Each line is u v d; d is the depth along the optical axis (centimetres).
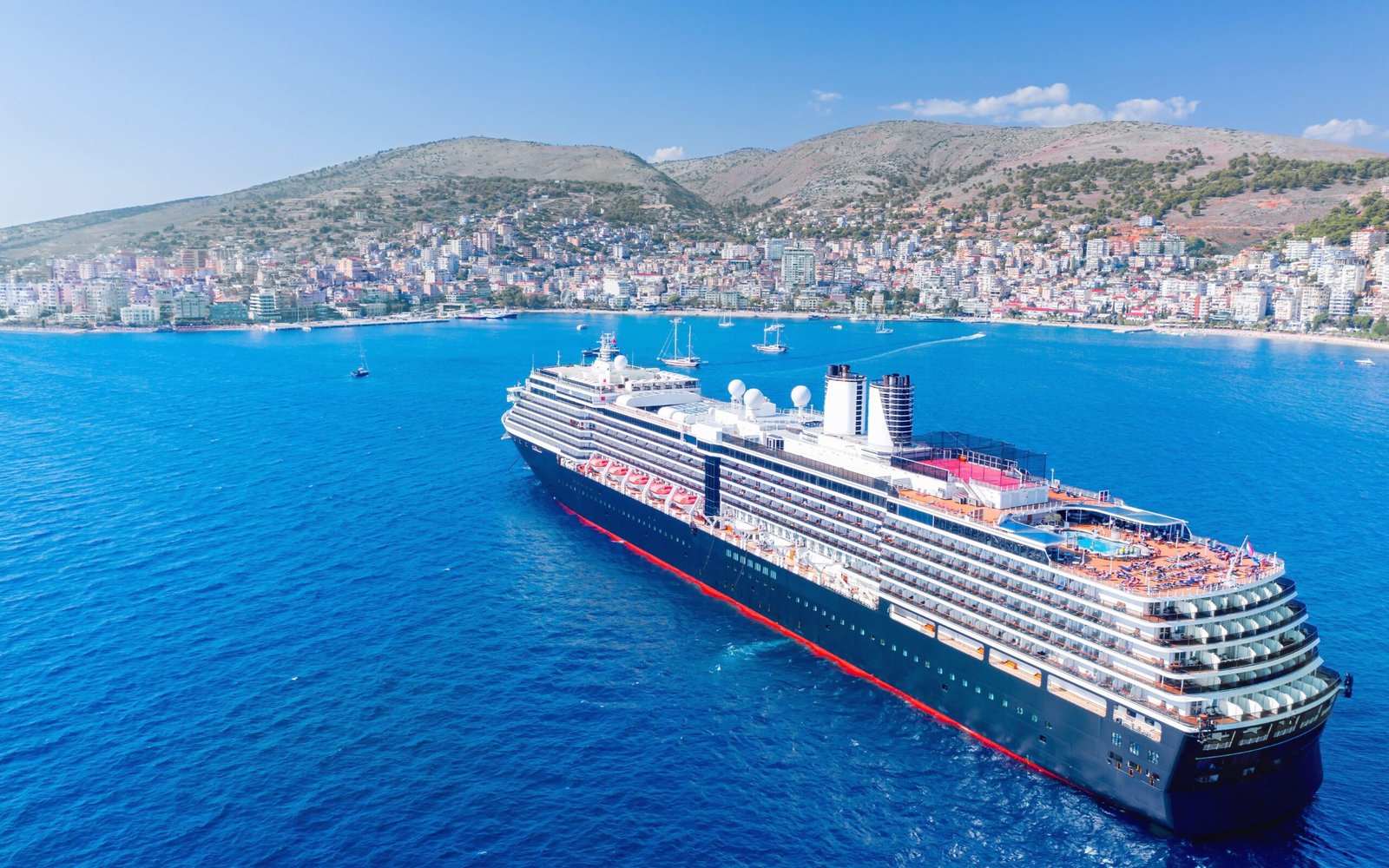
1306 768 6912
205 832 6744
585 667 9344
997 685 7738
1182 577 7188
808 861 6550
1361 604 10694
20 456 18625
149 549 12812
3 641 9794
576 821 6938
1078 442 19712
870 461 9956
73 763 7569
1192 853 6569
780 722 8338
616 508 13112
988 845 6712
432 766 7594
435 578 11731
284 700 8612
